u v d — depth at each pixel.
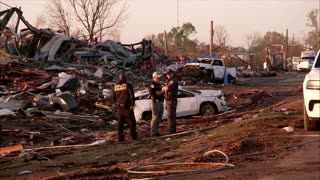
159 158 10.55
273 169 8.52
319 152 9.55
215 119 19.84
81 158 12.34
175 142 13.35
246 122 13.60
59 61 38.94
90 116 21.44
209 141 11.58
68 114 21.48
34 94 25.05
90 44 47.38
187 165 9.40
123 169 9.60
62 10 62.72
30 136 17.19
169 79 15.77
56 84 27.55
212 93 22.19
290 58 120.62
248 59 97.81
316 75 11.45
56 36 42.31
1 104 23.11
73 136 17.33
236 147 10.16
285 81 48.22
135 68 44.19
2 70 30.58
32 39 41.88
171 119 15.77
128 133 17.25
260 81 50.22
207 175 8.45
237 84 44.38
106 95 25.69
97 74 35.78
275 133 11.55
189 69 42.94
